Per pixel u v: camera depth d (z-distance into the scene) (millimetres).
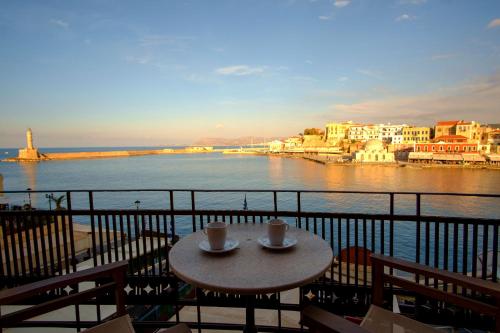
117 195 51906
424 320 2625
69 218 3309
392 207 2922
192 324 2846
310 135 172500
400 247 22688
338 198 45219
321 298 2764
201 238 2115
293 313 5648
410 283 1795
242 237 2131
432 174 75188
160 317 6195
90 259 9328
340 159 116750
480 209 36719
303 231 2234
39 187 58344
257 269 1585
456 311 2564
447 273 1666
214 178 71812
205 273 1544
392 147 112375
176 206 40094
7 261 3219
